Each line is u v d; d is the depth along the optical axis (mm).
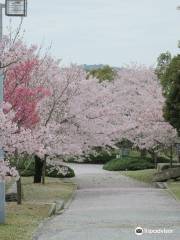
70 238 12367
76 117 29531
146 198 24266
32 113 19000
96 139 31516
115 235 12750
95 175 42000
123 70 47688
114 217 16875
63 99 28203
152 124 38188
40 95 21266
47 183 32469
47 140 18016
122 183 35562
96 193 27609
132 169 47094
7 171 12805
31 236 12711
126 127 34812
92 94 31062
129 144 53906
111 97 34781
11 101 18359
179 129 31906
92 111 30844
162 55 48281
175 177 34844
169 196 25203
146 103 38812
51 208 19047
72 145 28906
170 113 31500
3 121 12359
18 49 14953
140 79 46406
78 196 26062
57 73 28203
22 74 19328
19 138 13992
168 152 50375
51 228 14141
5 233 13047
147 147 39531
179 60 31734
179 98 31078
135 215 17453
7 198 21656
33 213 17625
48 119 25656
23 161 22109
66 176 39438
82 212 18656
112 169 48062
